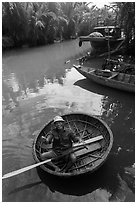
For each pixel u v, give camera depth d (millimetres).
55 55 15258
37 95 7652
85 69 9008
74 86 8266
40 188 3734
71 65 11820
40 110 6441
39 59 14039
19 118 6043
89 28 24859
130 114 6020
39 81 9266
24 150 4676
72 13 23938
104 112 6156
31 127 5535
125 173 3982
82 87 8102
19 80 9617
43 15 19562
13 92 8148
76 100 6992
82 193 3646
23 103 7043
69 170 3920
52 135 4074
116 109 6320
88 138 4801
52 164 3947
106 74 8281
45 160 3838
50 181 3859
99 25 17766
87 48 18031
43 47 19375
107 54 13133
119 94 7234
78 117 5191
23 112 6395
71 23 23844
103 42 13273
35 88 8414
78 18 25000
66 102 6891
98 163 3807
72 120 5172
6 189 3734
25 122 5801
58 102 6926
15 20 18062
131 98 6914
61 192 3672
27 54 16125
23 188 3744
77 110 6316
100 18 20859
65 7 23609
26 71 11102
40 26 18766
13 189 3727
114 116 5938
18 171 3645
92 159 4219
